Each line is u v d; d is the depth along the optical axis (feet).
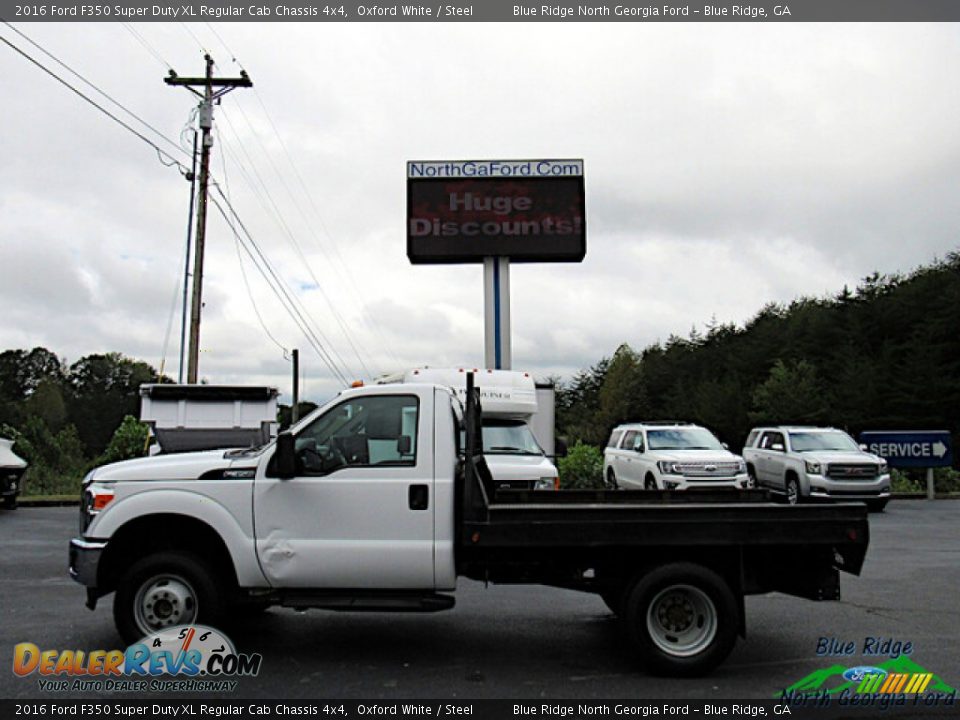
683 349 306.96
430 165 66.44
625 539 20.98
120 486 21.77
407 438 21.84
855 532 20.97
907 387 166.20
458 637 24.82
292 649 23.39
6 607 28.25
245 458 22.17
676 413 258.57
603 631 25.63
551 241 65.77
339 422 22.15
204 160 82.07
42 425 124.47
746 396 227.61
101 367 327.88
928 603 29.94
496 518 21.02
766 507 21.08
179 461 22.29
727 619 20.92
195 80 82.28
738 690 20.03
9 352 332.19
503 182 66.33
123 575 21.77
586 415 296.30
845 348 197.67
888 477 63.36
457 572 22.13
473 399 22.12
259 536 21.36
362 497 21.35
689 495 25.73
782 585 22.00
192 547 22.70
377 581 21.27
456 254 65.67
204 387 56.34
